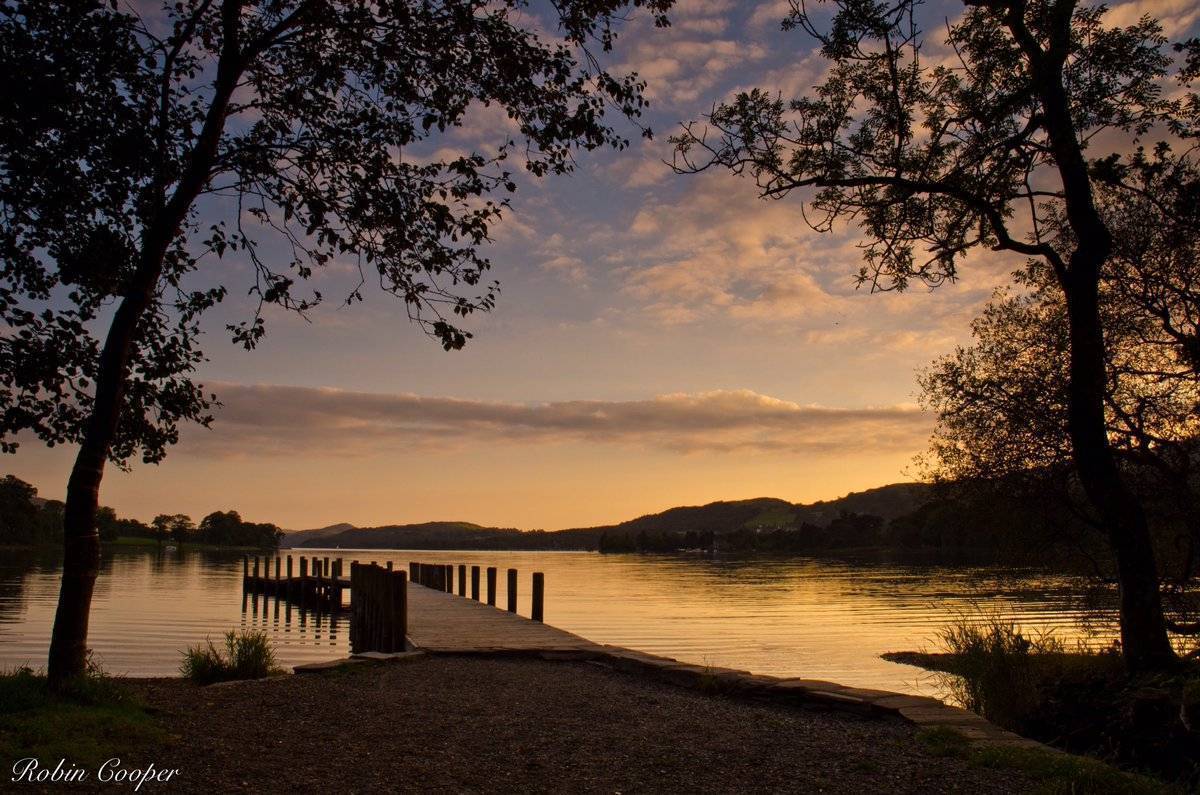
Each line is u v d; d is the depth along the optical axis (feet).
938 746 20.31
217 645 60.59
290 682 30.14
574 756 19.74
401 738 21.25
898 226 36.94
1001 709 31.40
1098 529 36.60
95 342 30.27
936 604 104.06
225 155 28.12
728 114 35.12
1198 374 37.06
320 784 16.84
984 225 36.32
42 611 88.38
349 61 29.96
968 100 34.83
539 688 30.17
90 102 27.20
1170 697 25.62
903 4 30.53
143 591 135.85
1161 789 17.71
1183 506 36.76
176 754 18.57
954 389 41.63
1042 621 72.38
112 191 29.17
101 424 24.71
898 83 34.24
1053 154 34.12
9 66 24.58
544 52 30.14
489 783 17.31
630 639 72.33
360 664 35.12
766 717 24.93
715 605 113.09
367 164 29.68
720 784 17.48
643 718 24.58
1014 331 41.96
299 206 29.53
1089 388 32.71
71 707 21.08
